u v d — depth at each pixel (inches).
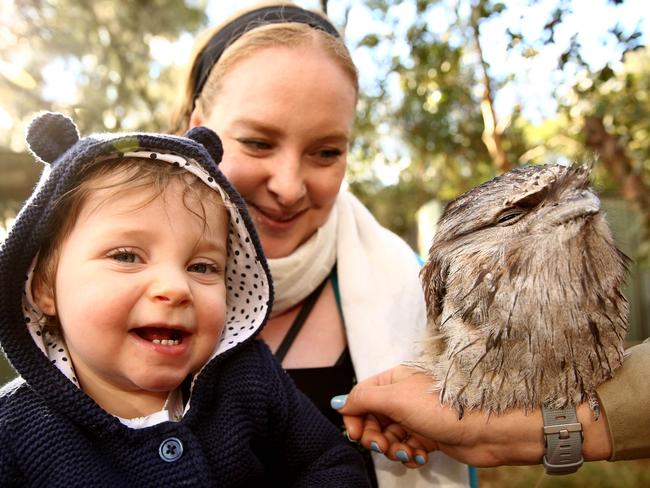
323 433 17.4
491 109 51.7
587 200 15.6
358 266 21.5
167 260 14.5
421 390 16.3
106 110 78.7
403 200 111.3
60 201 14.2
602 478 55.6
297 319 21.4
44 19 74.7
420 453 17.2
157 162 15.3
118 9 90.2
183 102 23.9
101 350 13.9
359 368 19.8
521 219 16.0
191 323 14.6
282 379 17.5
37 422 13.8
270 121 18.5
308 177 19.7
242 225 16.0
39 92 62.9
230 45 20.4
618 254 16.3
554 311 15.3
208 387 15.6
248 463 15.5
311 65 18.6
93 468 13.6
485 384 15.6
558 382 15.4
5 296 13.8
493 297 15.6
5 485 13.4
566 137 59.5
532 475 56.9
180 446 14.5
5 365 56.7
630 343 99.0
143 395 15.5
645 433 15.2
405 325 20.4
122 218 14.2
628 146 55.6
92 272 13.9
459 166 80.4
